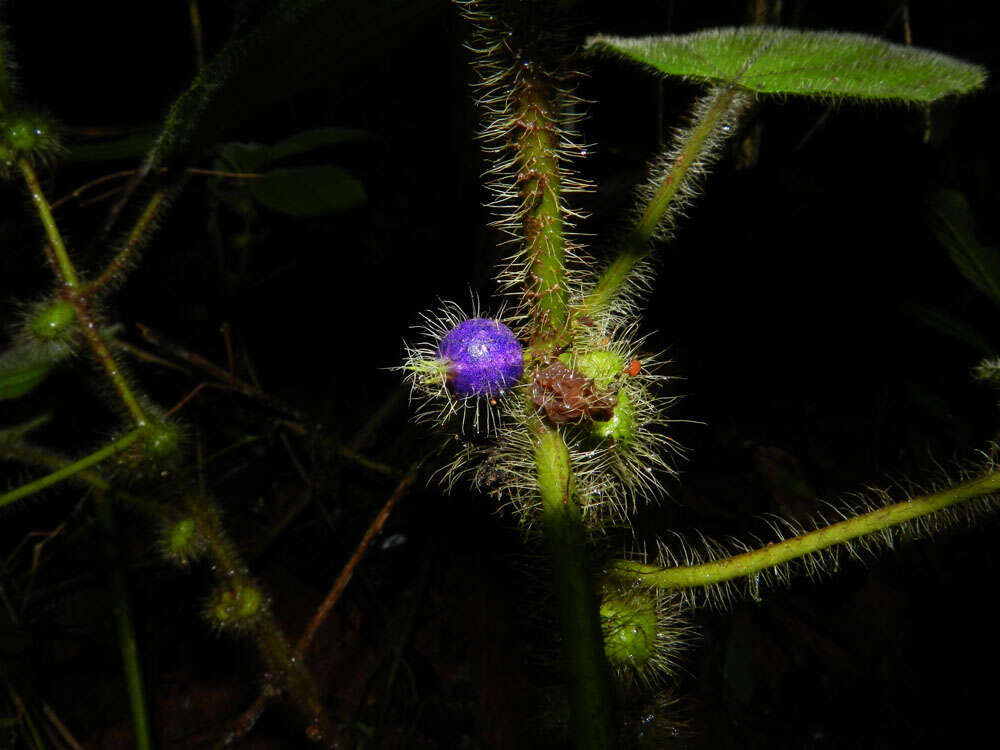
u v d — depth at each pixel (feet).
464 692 0.44
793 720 0.45
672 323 0.62
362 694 0.44
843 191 0.63
